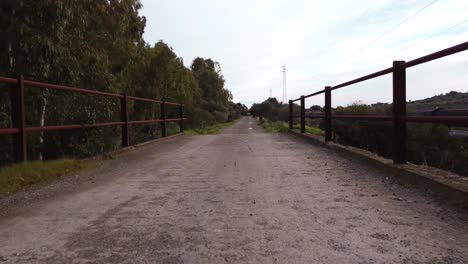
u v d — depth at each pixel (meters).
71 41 9.27
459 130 11.29
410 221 3.22
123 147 9.24
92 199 4.27
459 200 3.61
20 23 7.32
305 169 5.89
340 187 4.56
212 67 52.41
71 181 5.36
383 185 4.60
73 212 3.74
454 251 2.59
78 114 10.80
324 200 3.97
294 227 3.15
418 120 4.63
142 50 17.48
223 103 53.88
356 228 3.09
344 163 6.39
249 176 5.41
